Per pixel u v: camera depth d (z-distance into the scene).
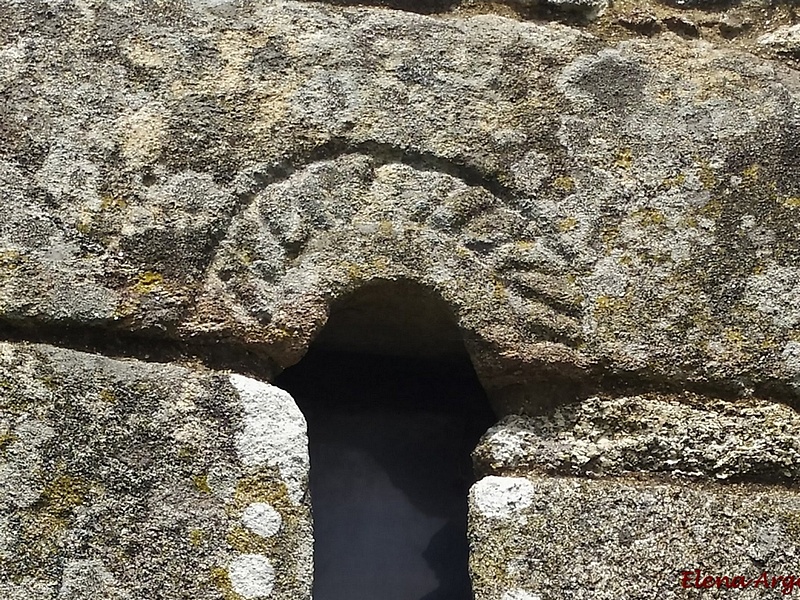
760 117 1.44
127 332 1.25
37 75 1.34
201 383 1.24
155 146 1.32
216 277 1.28
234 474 1.21
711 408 1.32
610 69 1.44
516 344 1.30
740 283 1.36
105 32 1.37
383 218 1.32
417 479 1.38
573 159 1.39
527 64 1.43
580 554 1.24
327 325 1.37
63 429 1.19
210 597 1.16
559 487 1.27
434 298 1.31
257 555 1.19
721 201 1.39
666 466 1.29
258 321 1.27
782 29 1.51
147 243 1.27
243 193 1.31
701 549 1.25
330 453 1.38
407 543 1.34
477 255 1.33
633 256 1.35
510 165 1.37
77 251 1.26
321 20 1.41
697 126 1.42
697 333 1.33
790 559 1.25
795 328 1.35
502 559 1.23
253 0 1.42
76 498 1.17
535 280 1.33
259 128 1.34
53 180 1.29
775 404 1.33
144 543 1.17
